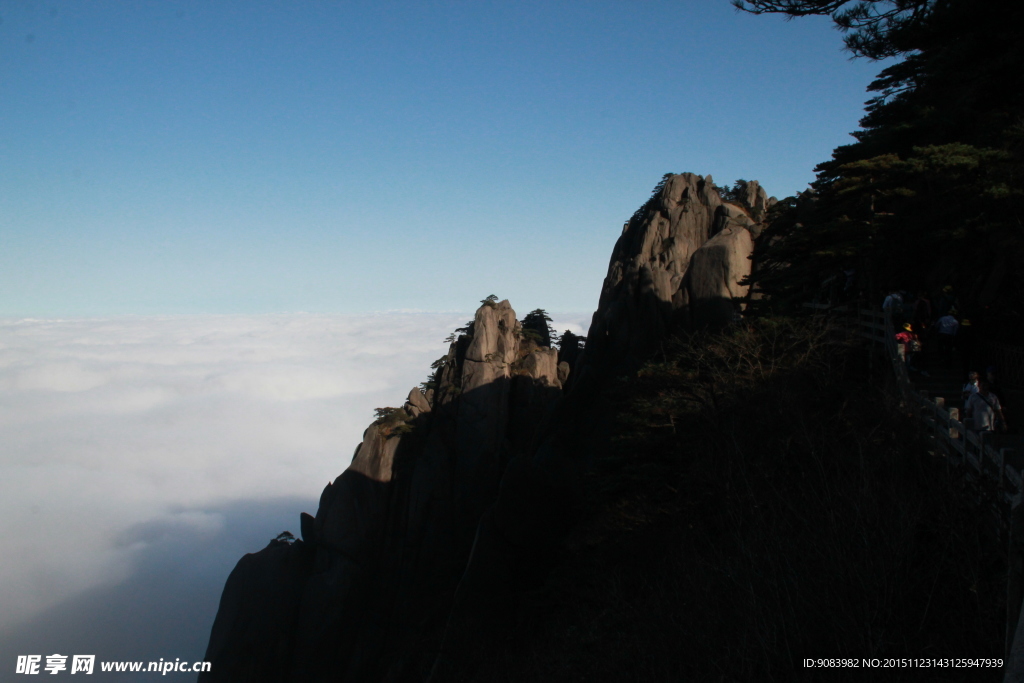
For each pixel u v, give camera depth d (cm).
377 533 7256
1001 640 977
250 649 6950
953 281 2939
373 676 6631
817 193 3944
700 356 2681
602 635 2059
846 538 1159
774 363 2478
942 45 1702
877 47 1605
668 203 6450
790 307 3538
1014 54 1677
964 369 2362
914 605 1116
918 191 3231
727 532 1692
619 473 2664
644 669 1508
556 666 2183
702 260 5341
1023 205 2602
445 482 7231
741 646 1234
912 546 1117
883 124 4150
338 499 7419
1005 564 1066
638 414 2788
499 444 7431
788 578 1216
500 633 3519
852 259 3128
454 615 4056
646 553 2298
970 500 1146
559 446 5019
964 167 2848
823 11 1592
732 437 1867
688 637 1399
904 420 1752
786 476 1662
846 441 1709
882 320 2670
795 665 1133
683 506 2178
